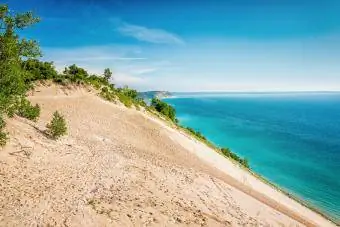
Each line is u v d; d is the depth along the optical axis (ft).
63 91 169.78
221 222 67.41
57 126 93.71
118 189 69.97
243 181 135.23
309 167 248.73
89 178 72.38
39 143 82.94
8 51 61.93
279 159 276.21
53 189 61.57
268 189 144.77
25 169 66.85
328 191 183.93
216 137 393.70
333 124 608.19
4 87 65.26
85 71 200.75
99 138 116.88
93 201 60.03
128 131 142.92
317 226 106.93
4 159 66.95
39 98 150.51
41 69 175.01
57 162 76.69
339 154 306.76
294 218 103.60
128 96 221.25
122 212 57.82
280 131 476.95
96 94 185.88
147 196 69.67
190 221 62.23
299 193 177.47
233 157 217.36
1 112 67.36
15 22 62.75
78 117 139.74
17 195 55.57
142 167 93.20
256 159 272.51
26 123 94.53
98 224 52.06
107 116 155.43
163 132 155.74
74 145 95.30
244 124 554.87
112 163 88.63
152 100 260.01
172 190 79.51
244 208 85.97
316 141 393.50
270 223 80.89
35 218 50.06
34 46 66.69
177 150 139.64
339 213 146.82
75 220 51.78
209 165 136.46
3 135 70.49
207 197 83.66
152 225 56.08
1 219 47.67
